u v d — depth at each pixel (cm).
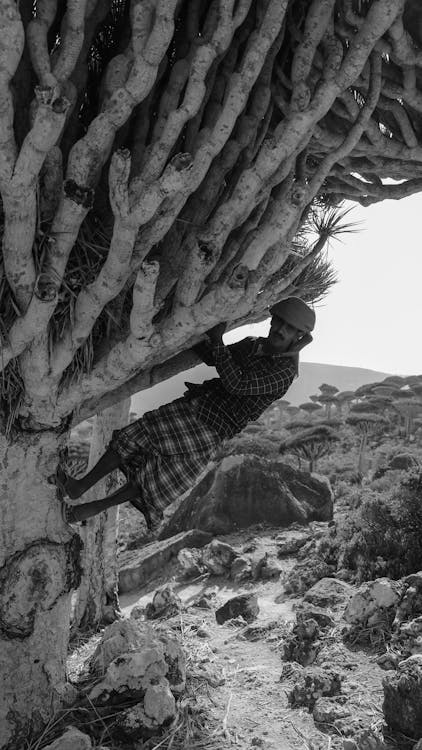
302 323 354
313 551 762
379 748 354
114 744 375
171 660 432
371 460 2031
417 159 424
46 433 367
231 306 340
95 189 342
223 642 554
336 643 495
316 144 411
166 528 1032
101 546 685
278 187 363
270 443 1714
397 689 368
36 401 353
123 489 371
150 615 659
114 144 339
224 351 346
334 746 368
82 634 664
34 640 375
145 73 291
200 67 303
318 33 328
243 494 965
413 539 602
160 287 360
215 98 344
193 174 312
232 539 912
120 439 360
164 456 357
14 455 364
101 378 356
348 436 2573
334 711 395
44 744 369
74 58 296
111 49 361
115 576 700
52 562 375
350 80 330
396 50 348
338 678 426
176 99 327
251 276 346
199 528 954
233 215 329
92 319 333
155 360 378
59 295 325
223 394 363
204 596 710
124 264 312
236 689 454
